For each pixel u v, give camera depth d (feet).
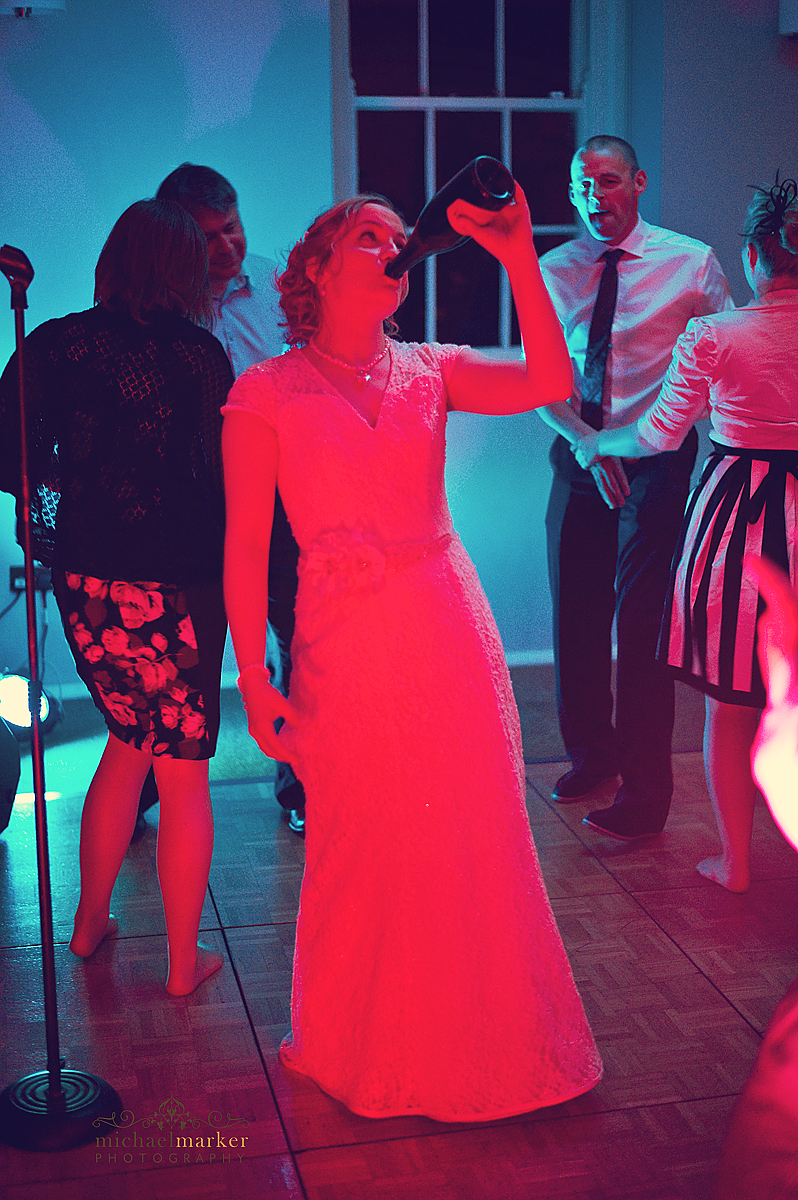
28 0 13.15
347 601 6.63
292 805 10.98
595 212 10.89
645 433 9.71
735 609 8.86
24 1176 6.43
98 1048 7.61
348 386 6.70
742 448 8.94
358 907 6.88
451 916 6.66
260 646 6.76
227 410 6.73
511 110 15.92
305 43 14.57
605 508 11.27
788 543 8.71
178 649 7.73
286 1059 7.39
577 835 10.84
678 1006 8.01
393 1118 6.89
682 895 9.64
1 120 13.98
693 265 10.97
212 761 13.10
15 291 6.42
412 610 6.61
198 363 7.63
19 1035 7.76
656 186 14.99
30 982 8.41
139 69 14.21
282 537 9.97
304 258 6.68
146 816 11.50
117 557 7.63
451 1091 6.76
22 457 6.54
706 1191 6.24
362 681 6.62
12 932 9.11
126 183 14.43
